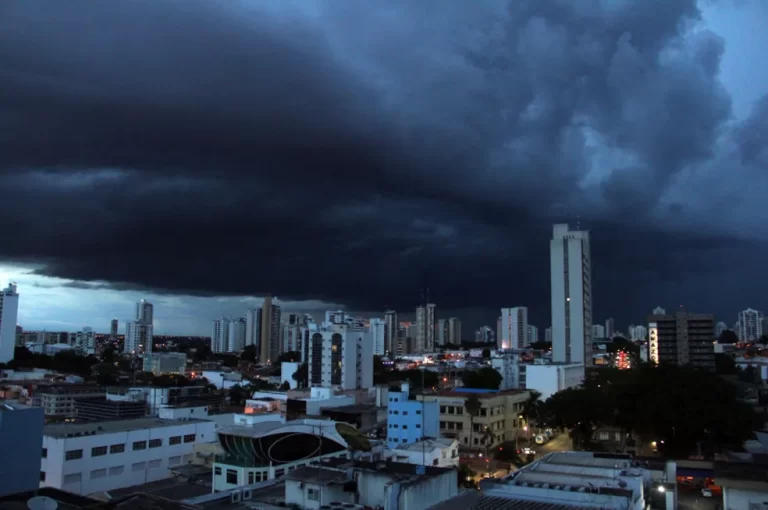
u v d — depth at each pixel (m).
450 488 42.41
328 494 39.94
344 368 196.62
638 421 105.69
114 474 86.56
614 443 119.75
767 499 47.41
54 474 80.88
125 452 88.38
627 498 36.41
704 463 90.38
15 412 38.88
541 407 125.44
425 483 39.69
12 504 27.95
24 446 39.12
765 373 185.25
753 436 96.56
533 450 119.75
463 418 119.06
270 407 149.75
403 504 37.78
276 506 39.94
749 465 53.97
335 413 136.38
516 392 137.00
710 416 97.75
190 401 169.12
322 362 199.00
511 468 99.88
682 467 90.44
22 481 38.84
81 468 82.62
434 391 146.00
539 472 45.31
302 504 40.41
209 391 198.25
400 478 39.91
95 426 93.56
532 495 38.66
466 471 87.00
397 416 106.81
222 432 72.62
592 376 159.00
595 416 110.50
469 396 120.94
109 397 157.00
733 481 48.38
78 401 148.50
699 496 79.81
